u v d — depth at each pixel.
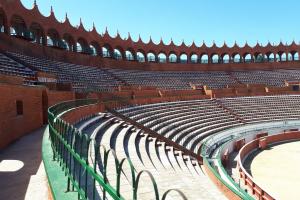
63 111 16.30
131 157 15.80
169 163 18.95
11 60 26.77
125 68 53.41
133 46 56.97
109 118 23.78
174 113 37.41
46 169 6.94
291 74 61.78
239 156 26.47
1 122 13.95
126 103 33.88
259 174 23.77
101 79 41.41
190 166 21.83
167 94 44.22
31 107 18.16
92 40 49.41
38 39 41.53
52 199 5.95
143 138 22.06
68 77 33.97
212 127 37.06
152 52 60.09
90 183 7.66
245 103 47.91
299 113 47.00
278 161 27.86
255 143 33.12
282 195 18.92
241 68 64.12
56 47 41.31
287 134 37.38
